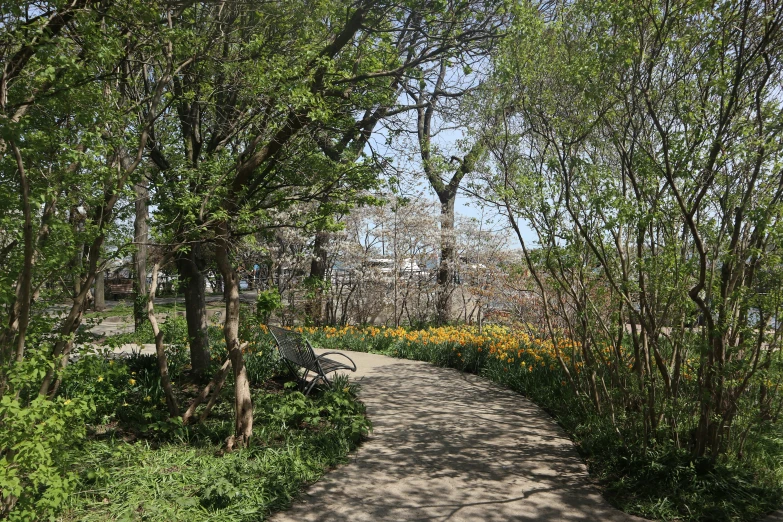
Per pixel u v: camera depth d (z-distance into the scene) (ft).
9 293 10.01
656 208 14.78
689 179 14.37
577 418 19.84
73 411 10.25
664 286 14.73
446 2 20.39
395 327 47.44
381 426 19.74
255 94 17.63
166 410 19.48
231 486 13.01
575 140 17.29
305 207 25.86
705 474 14.24
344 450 16.63
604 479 15.05
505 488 14.44
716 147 13.48
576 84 16.29
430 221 47.85
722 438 15.39
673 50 15.25
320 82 19.88
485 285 43.27
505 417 21.13
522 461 16.43
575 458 16.72
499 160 19.76
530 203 17.51
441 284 50.06
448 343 33.14
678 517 12.94
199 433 17.19
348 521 12.46
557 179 17.44
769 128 13.98
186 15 18.65
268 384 24.70
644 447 15.17
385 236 47.83
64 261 11.83
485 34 22.48
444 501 13.60
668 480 14.12
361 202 19.70
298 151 20.17
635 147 16.67
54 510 10.50
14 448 9.20
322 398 21.06
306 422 19.10
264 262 37.86
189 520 12.00
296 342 23.31
